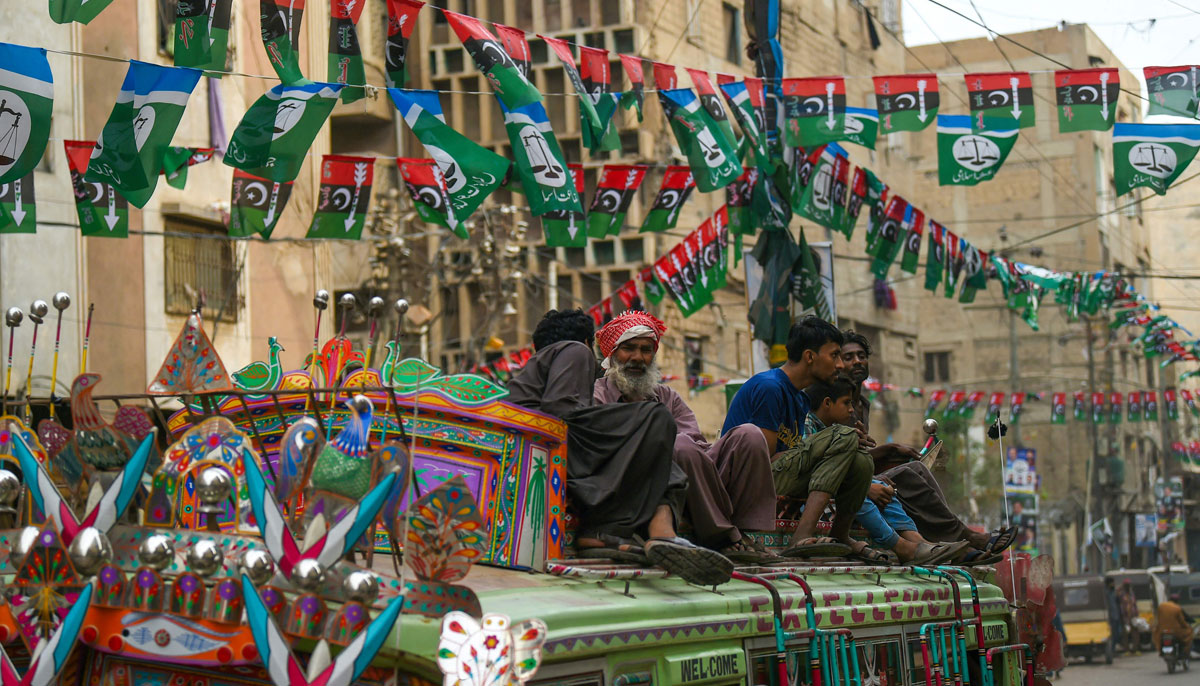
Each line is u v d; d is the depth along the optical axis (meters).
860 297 35.78
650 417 4.83
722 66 28.91
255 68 17.97
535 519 4.57
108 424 3.99
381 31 26.94
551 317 5.53
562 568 4.43
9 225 5.96
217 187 17.55
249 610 3.22
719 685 4.31
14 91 5.30
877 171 38.66
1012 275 11.71
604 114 7.00
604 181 8.04
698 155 7.35
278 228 18.86
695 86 7.48
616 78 26.50
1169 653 22.30
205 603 3.33
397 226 24.50
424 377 4.52
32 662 3.34
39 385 14.49
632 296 10.48
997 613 6.77
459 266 23.48
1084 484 43.94
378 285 23.28
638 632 3.92
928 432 7.70
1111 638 25.38
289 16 5.97
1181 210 50.97
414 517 3.35
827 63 32.53
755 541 5.60
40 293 14.71
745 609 4.52
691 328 26.92
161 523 3.73
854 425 7.23
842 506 6.20
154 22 16.56
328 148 20.17
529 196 6.42
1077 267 44.03
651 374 5.68
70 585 3.49
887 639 5.47
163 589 3.36
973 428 45.56
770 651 4.62
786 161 8.93
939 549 6.51
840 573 5.67
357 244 24.58
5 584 3.71
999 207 45.16
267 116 5.91
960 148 7.86
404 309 4.43
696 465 5.22
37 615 3.52
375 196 24.83
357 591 3.23
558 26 27.31
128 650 3.38
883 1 36.38
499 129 27.56
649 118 26.73
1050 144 44.56
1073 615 25.27
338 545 3.26
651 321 5.71
